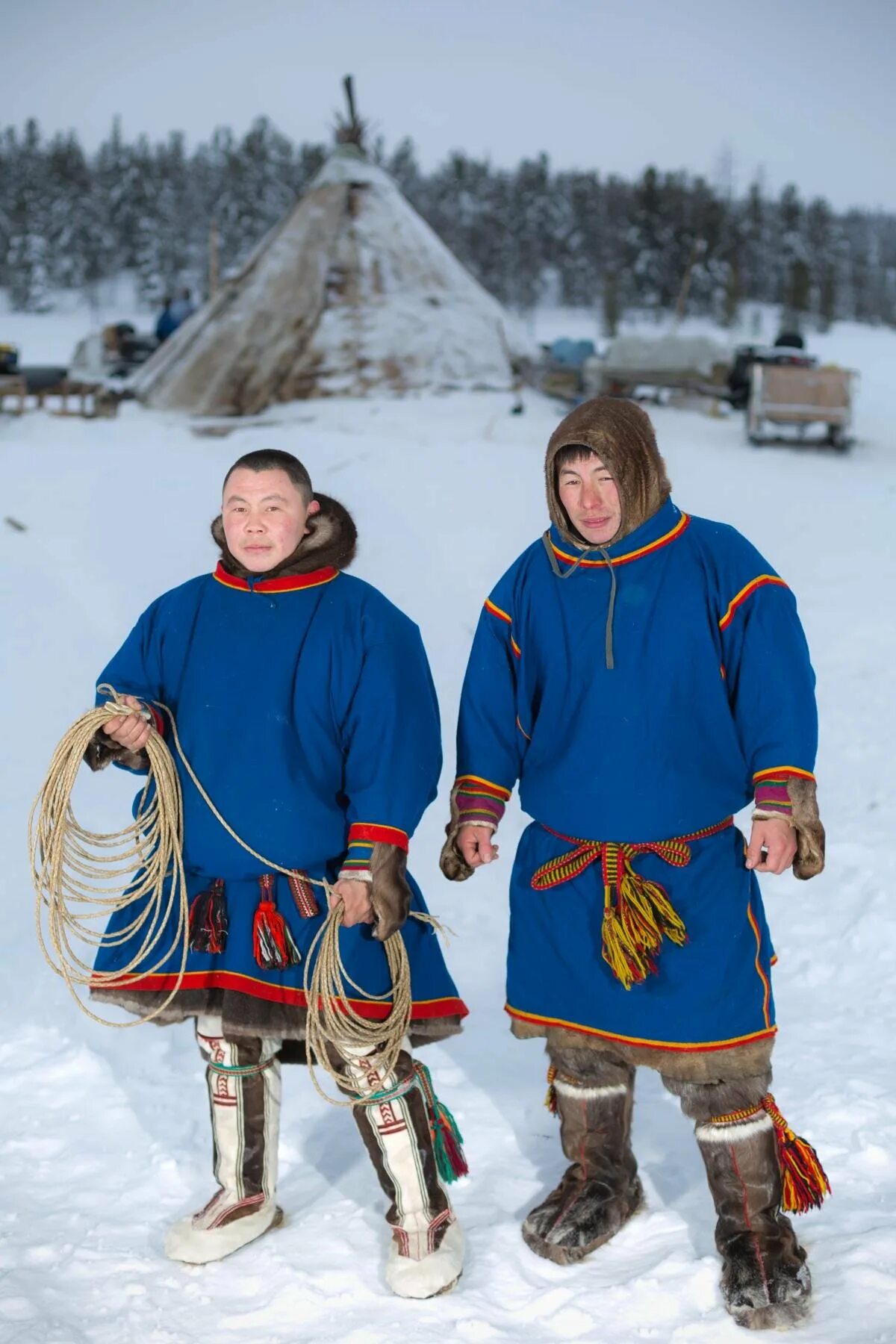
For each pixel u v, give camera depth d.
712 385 16.69
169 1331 2.43
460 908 4.66
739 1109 2.52
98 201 77.62
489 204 77.25
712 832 2.58
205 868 2.58
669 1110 3.29
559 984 2.61
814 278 74.62
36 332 48.09
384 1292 2.55
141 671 2.68
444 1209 2.61
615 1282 2.56
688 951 2.51
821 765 5.91
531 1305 2.50
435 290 16.17
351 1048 2.52
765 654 2.49
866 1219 2.73
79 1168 3.00
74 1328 2.42
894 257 88.81
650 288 70.75
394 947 2.57
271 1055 2.72
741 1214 2.54
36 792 5.36
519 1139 3.16
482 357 15.89
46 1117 3.21
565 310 74.69
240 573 2.65
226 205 79.38
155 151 93.38
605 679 2.54
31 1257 2.65
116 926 2.69
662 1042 2.50
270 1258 2.65
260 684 2.56
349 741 2.58
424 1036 2.79
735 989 2.50
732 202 81.38
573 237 77.12
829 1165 2.96
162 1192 2.92
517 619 2.67
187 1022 3.76
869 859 4.85
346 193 16.16
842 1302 2.46
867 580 9.00
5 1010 3.71
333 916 2.49
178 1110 3.27
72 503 9.73
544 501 10.51
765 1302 2.41
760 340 42.69
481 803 2.66
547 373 16.31
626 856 2.56
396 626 2.61
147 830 2.65
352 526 2.68
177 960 2.59
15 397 17.33
